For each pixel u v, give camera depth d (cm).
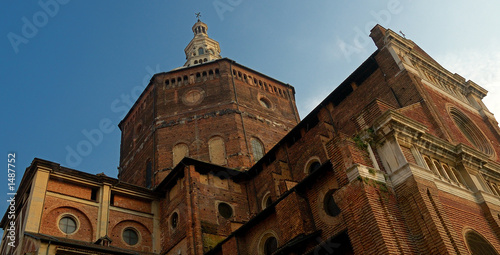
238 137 3975
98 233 3031
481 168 2284
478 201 2097
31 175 3067
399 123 1997
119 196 3344
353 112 2966
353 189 1770
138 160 4309
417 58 3048
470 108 3138
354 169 1808
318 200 2183
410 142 2023
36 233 2736
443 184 1980
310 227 2136
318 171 2175
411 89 2686
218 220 3106
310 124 3188
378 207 1709
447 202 1900
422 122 2430
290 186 2639
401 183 1839
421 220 1714
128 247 3130
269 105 4659
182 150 4006
